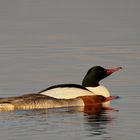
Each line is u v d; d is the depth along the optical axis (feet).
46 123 64.90
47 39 117.39
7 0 181.16
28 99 72.33
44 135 60.34
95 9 157.99
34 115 68.69
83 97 74.18
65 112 70.54
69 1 175.73
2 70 91.56
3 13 157.07
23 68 92.32
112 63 94.43
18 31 128.16
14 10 161.79
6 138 59.47
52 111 71.10
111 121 65.41
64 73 88.74
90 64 94.02
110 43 111.14
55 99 73.26
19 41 116.16
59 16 147.95
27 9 162.40
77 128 62.80
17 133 61.11
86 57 99.04
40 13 154.30
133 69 89.86
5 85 82.58
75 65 93.61
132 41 112.47
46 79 85.61
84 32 124.47
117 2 169.17
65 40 115.75
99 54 101.30
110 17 143.74
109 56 99.55
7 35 123.85
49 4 171.01
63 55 101.14
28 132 61.36
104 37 117.91
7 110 71.36
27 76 87.35
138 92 77.77
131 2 167.94
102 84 82.17
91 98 74.38
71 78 86.12
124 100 74.38
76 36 120.06
